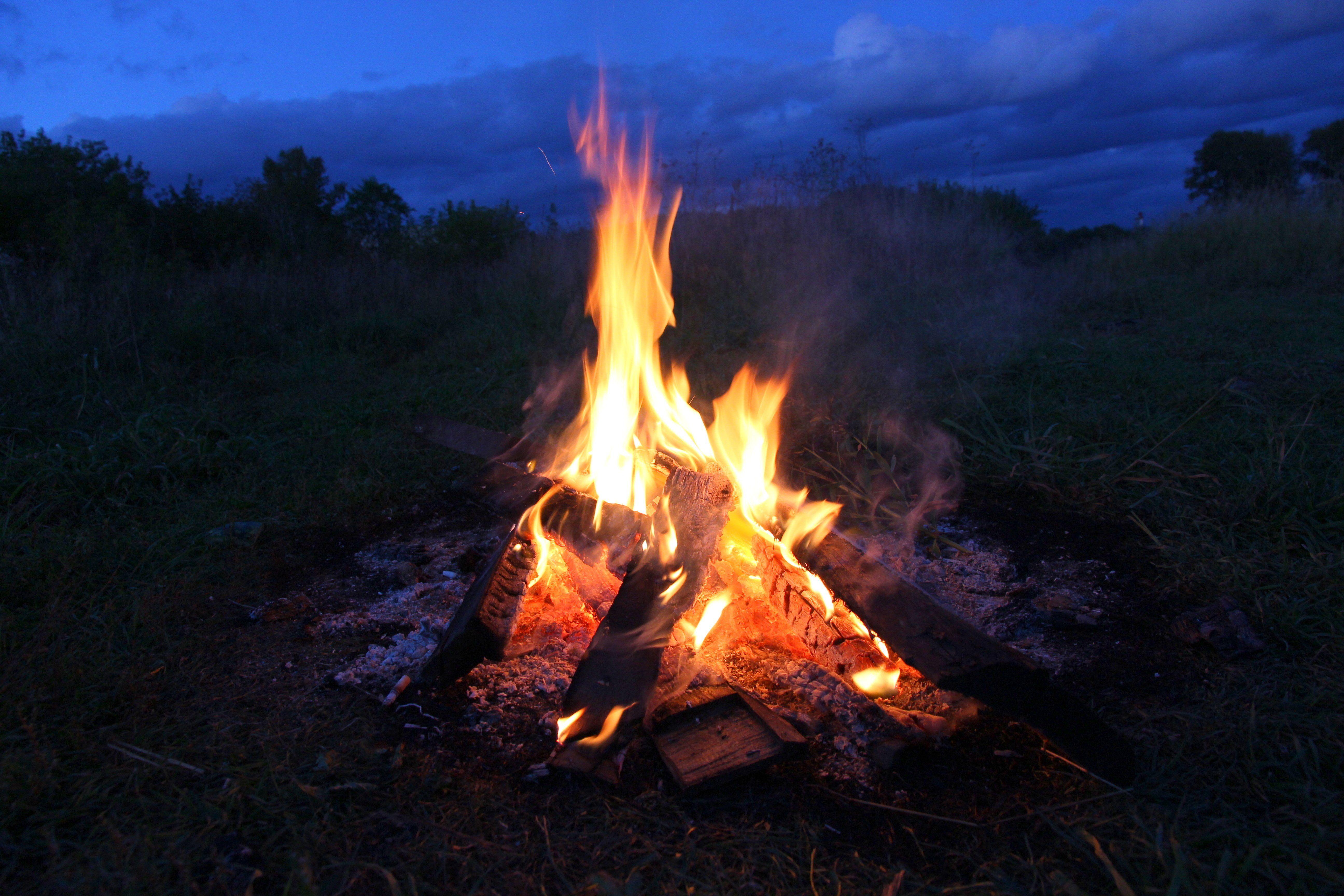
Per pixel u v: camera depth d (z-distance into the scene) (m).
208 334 7.20
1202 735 2.11
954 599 3.02
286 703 2.41
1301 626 2.55
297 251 11.27
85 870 1.72
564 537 2.82
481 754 2.18
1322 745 2.02
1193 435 4.10
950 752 2.15
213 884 1.71
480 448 3.83
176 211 11.18
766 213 9.41
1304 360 5.18
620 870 1.77
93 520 3.83
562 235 10.21
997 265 9.15
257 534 3.71
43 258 9.03
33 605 2.95
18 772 1.93
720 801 1.99
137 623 2.83
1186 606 2.82
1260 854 1.71
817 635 2.45
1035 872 1.72
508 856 1.81
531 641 2.73
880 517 3.78
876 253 8.72
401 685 2.41
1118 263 10.06
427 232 11.85
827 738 2.22
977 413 4.72
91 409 5.39
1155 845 1.75
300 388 6.39
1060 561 3.24
